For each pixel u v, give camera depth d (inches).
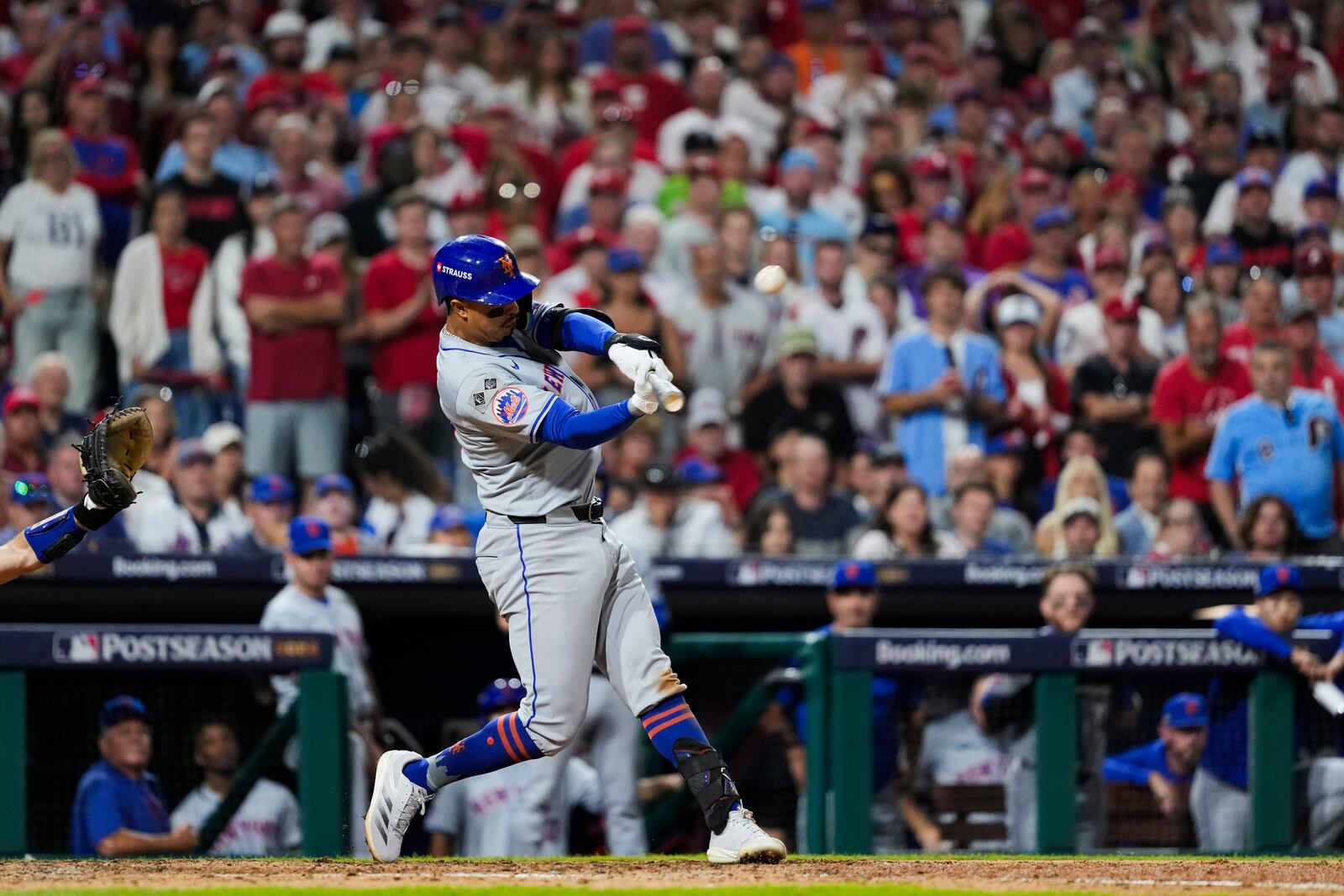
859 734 1103.0
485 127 1939.0
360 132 2010.3
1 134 1845.5
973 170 2165.4
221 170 1828.2
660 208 1958.7
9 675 1037.8
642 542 1450.5
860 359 1733.5
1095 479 1572.3
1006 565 1400.1
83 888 665.6
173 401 1662.2
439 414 1628.9
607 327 728.3
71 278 1667.1
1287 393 1558.8
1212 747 1142.3
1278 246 2053.4
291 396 1596.9
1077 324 1801.2
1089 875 722.2
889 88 2319.1
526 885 667.4
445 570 1338.6
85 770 1101.1
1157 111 2373.3
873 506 1574.8
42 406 1539.1
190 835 1071.0
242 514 1493.6
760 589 1411.2
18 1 2082.9
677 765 757.9
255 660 1072.2
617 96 2129.7
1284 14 2655.0
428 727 1376.7
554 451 727.7
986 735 1136.2
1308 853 1123.9
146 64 2050.9
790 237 1855.3
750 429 1680.6
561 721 740.0
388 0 2343.8
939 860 821.2
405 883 681.6
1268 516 1481.3
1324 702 1127.0
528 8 2326.5
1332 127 2282.2
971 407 1653.5
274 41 2006.6
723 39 2480.3
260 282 1600.6
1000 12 2539.4
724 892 637.9
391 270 1638.8
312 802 1076.5
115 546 1307.8
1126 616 1461.6
